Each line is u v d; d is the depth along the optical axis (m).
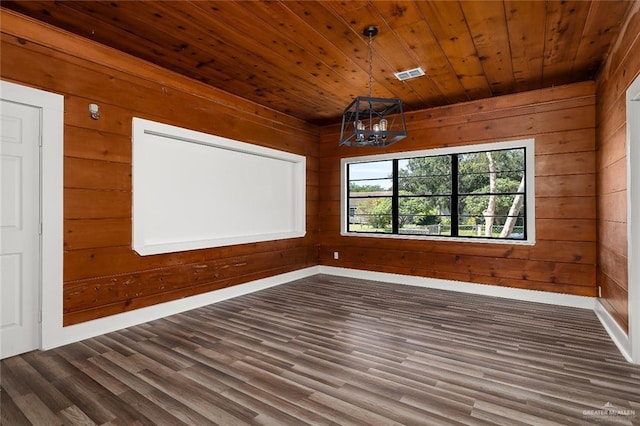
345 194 6.00
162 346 2.93
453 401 2.10
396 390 2.22
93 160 3.18
